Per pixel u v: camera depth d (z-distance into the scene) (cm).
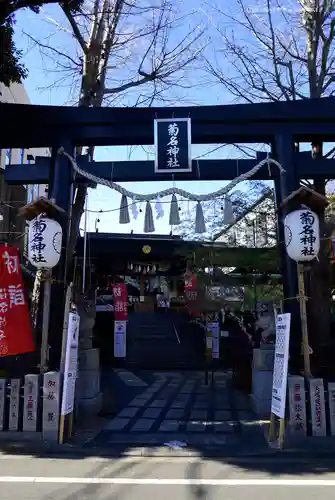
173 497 482
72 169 873
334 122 848
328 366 916
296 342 791
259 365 916
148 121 855
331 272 1324
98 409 935
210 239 1869
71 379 728
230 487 516
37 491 501
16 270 760
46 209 759
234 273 1834
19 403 724
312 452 661
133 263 2234
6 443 692
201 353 1816
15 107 859
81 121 853
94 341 1833
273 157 868
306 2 1282
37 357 852
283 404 670
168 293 2545
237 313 1850
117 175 868
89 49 1145
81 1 1037
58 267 822
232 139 876
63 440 705
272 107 843
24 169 901
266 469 586
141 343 1909
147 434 771
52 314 812
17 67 1038
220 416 909
